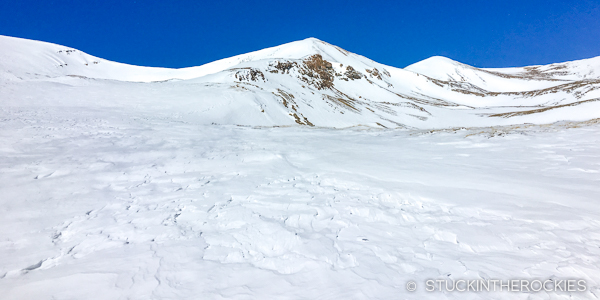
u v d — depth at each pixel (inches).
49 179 277.3
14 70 2561.5
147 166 340.5
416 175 288.4
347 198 244.5
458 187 246.8
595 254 140.2
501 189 233.0
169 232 190.7
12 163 308.7
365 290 125.7
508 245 155.2
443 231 176.6
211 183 295.4
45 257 161.9
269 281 137.4
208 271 145.7
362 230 187.0
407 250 158.6
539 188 225.9
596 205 190.1
